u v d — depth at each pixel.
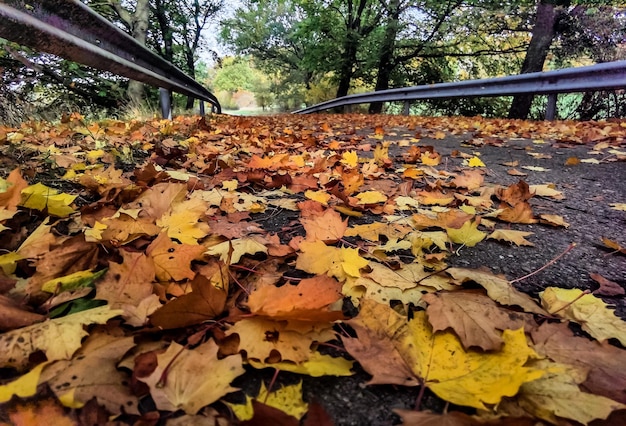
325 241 1.34
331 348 0.82
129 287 0.93
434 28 15.80
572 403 0.65
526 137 4.64
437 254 1.25
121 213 1.32
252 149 3.34
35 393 0.62
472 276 1.08
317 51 18.11
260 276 1.08
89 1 9.48
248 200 1.80
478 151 3.62
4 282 0.92
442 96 8.80
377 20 17.73
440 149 3.75
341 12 18.48
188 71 18.08
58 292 0.90
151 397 0.66
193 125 4.80
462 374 0.71
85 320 0.78
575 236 1.51
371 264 1.17
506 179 2.46
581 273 1.20
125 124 4.67
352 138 4.26
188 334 0.81
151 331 0.79
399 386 0.73
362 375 0.76
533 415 0.63
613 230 1.58
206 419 0.61
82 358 0.70
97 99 8.70
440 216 1.58
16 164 2.07
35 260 1.07
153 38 14.57
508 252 1.35
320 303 0.86
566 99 10.10
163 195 1.59
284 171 2.48
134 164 2.45
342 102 15.06
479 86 7.55
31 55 6.19
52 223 1.35
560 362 0.76
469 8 13.38
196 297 0.81
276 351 0.76
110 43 3.40
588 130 4.75
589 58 10.96
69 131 3.48
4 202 1.34
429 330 0.84
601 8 9.74
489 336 0.79
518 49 14.35
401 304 0.98
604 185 2.31
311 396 0.70
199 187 1.99
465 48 16.20
